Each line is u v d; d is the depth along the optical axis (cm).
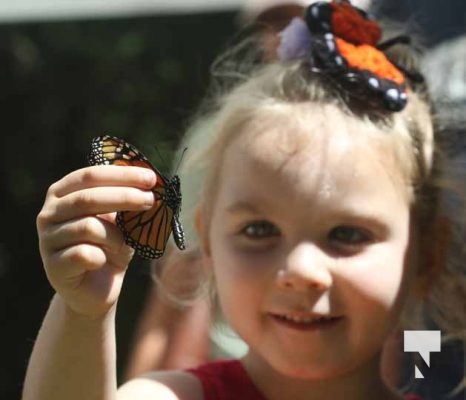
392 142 307
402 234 305
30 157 958
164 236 239
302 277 284
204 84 635
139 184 238
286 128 300
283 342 289
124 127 933
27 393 256
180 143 429
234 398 310
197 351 415
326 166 292
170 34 927
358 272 290
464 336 346
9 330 924
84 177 239
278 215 291
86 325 248
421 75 345
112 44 943
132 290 794
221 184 312
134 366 419
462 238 341
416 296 332
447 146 346
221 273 303
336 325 290
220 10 825
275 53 376
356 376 305
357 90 312
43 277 945
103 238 237
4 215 955
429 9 433
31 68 955
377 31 335
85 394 252
